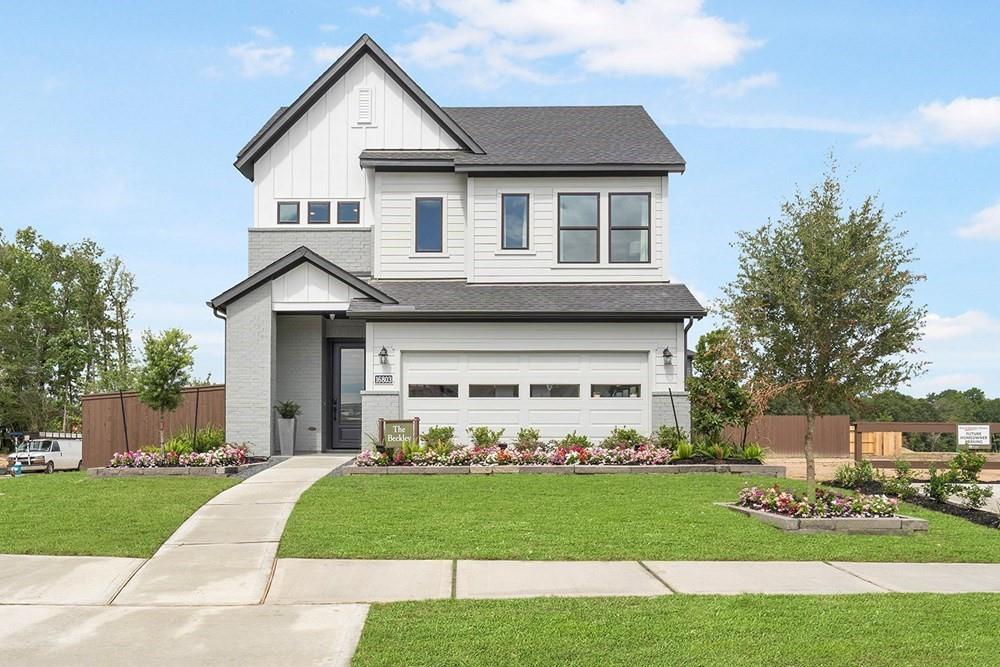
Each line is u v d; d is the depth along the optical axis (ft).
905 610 27.12
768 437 101.45
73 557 34.78
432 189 77.15
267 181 79.46
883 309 42.04
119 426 72.33
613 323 71.15
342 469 59.00
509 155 76.74
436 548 36.06
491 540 37.55
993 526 43.68
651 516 43.29
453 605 27.89
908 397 148.66
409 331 71.31
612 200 75.82
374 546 36.32
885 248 42.65
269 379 71.10
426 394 71.36
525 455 61.57
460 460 60.64
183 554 35.24
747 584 31.09
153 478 56.03
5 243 175.42
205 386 77.56
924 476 69.10
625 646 23.47
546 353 71.36
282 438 74.38
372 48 79.05
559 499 47.96
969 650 22.98
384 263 76.84
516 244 75.97
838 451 101.71
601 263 75.56
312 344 77.05
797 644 23.53
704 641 23.86
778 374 43.70
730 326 44.73
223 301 70.79
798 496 44.78
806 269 42.37
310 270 71.41
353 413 78.43
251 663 22.89
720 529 40.37
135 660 23.20
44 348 173.88
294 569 33.04
